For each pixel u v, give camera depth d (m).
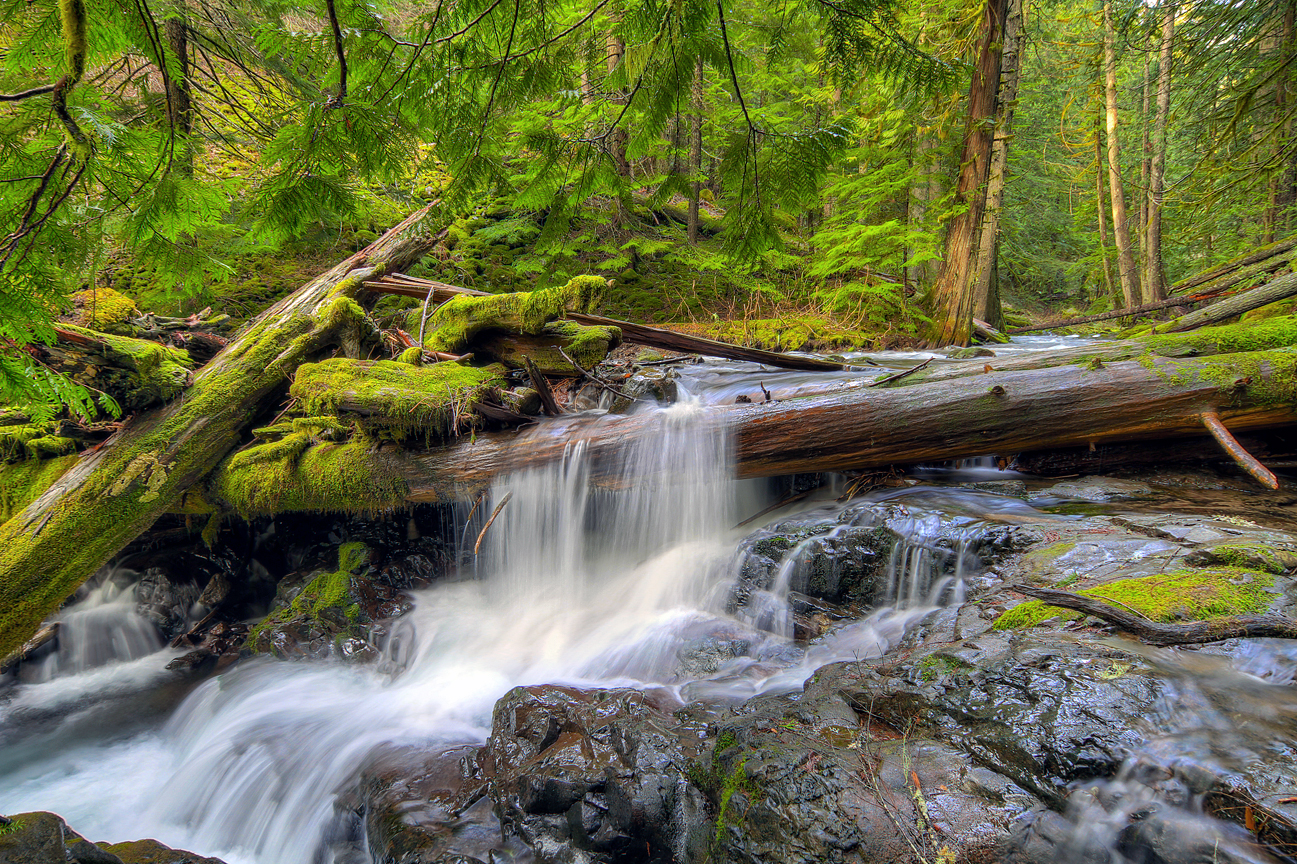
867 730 2.16
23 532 4.16
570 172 2.06
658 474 4.52
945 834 1.72
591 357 4.92
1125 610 2.32
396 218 9.29
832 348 8.16
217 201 1.66
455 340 5.29
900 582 3.49
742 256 2.32
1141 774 1.70
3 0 1.40
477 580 5.06
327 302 5.77
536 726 2.87
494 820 2.69
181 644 5.14
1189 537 2.95
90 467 4.46
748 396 4.97
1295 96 8.54
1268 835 1.50
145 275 7.52
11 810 3.43
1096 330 11.91
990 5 7.43
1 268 1.49
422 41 1.67
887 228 8.41
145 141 1.47
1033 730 1.89
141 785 3.63
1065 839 1.66
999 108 7.78
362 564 5.05
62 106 1.23
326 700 4.02
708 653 3.49
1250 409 3.97
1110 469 4.40
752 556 3.94
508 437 4.70
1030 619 2.53
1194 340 4.47
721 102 8.48
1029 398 4.18
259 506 4.92
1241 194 10.20
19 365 1.80
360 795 3.06
